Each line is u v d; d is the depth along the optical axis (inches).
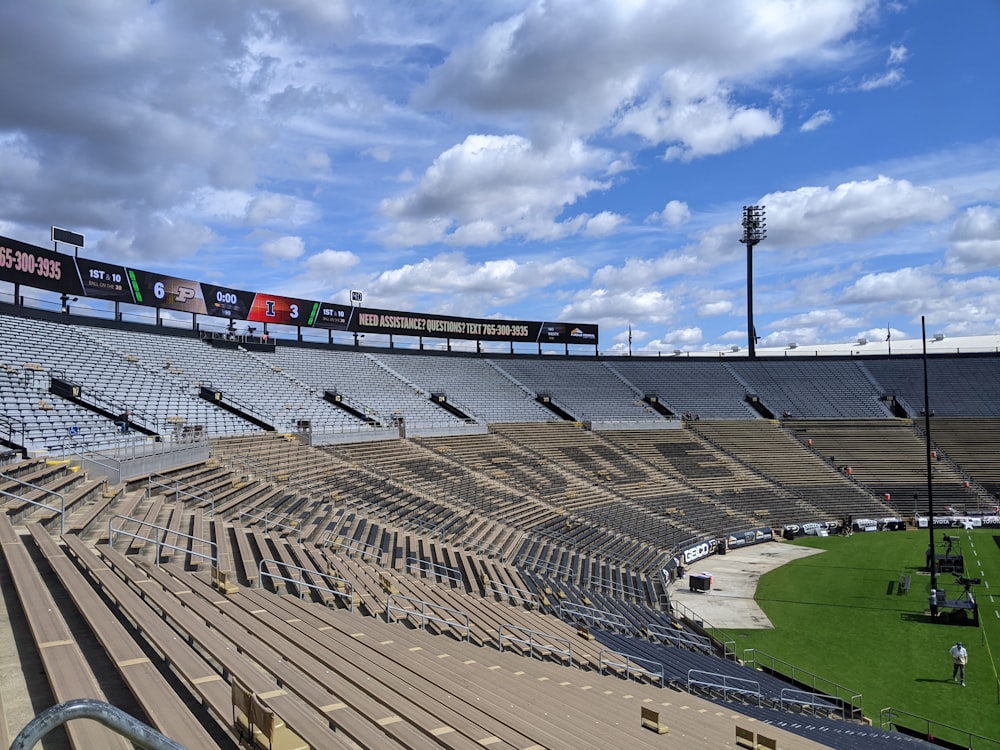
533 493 2031.3
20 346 1408.7
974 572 1702.8
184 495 960.9
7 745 296.0
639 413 3019.2
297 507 1198.9
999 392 3142.2
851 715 916.0
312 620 634.2
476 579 1157.1
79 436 1143.6
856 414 3125.0
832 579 1663.4
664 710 726.5
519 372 3102.9
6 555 555.2
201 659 410.9
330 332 2561.5
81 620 465.4
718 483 2529.5
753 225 3774.6
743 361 3491.6
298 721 361.1
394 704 473.4
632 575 1604.3
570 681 752.3
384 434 2074.3
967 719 904.9
